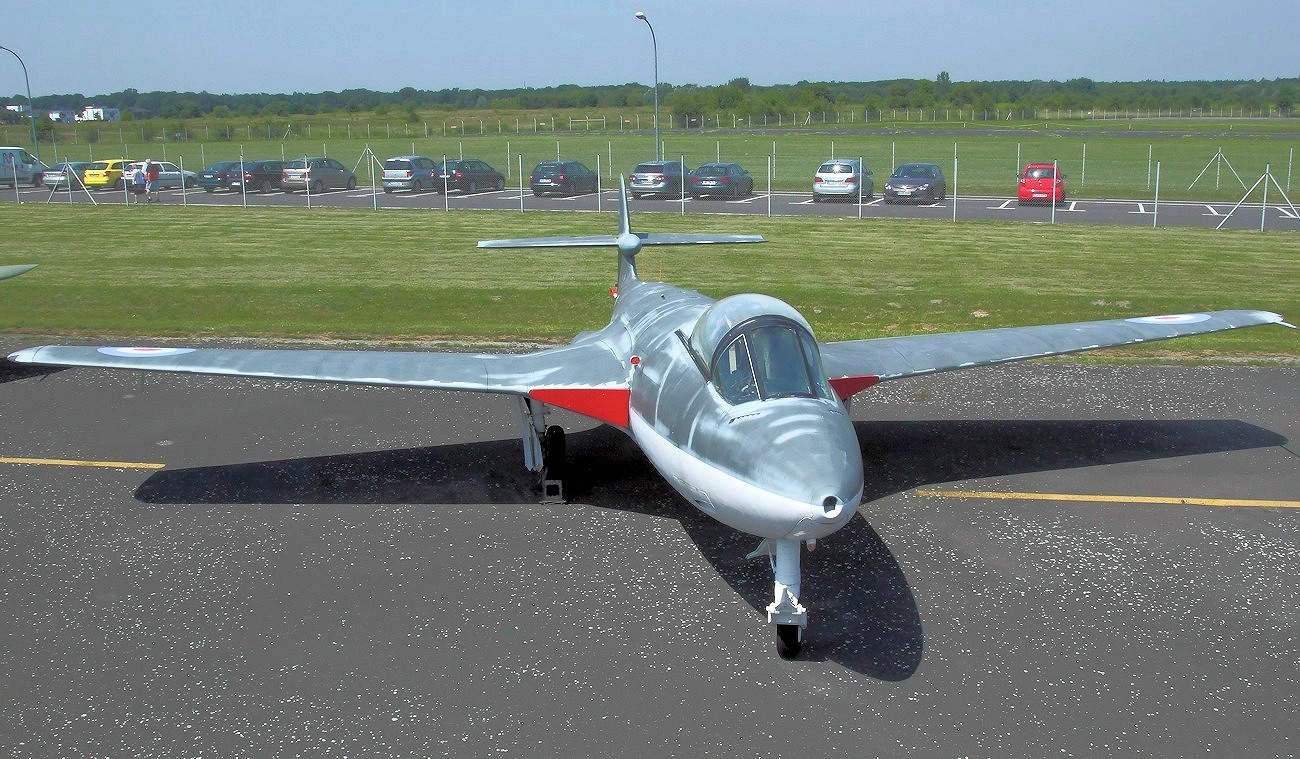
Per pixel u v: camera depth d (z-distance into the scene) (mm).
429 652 7988
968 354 12188
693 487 8594
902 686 7508
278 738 6902
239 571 9445
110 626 8414
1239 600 8773
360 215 36812
